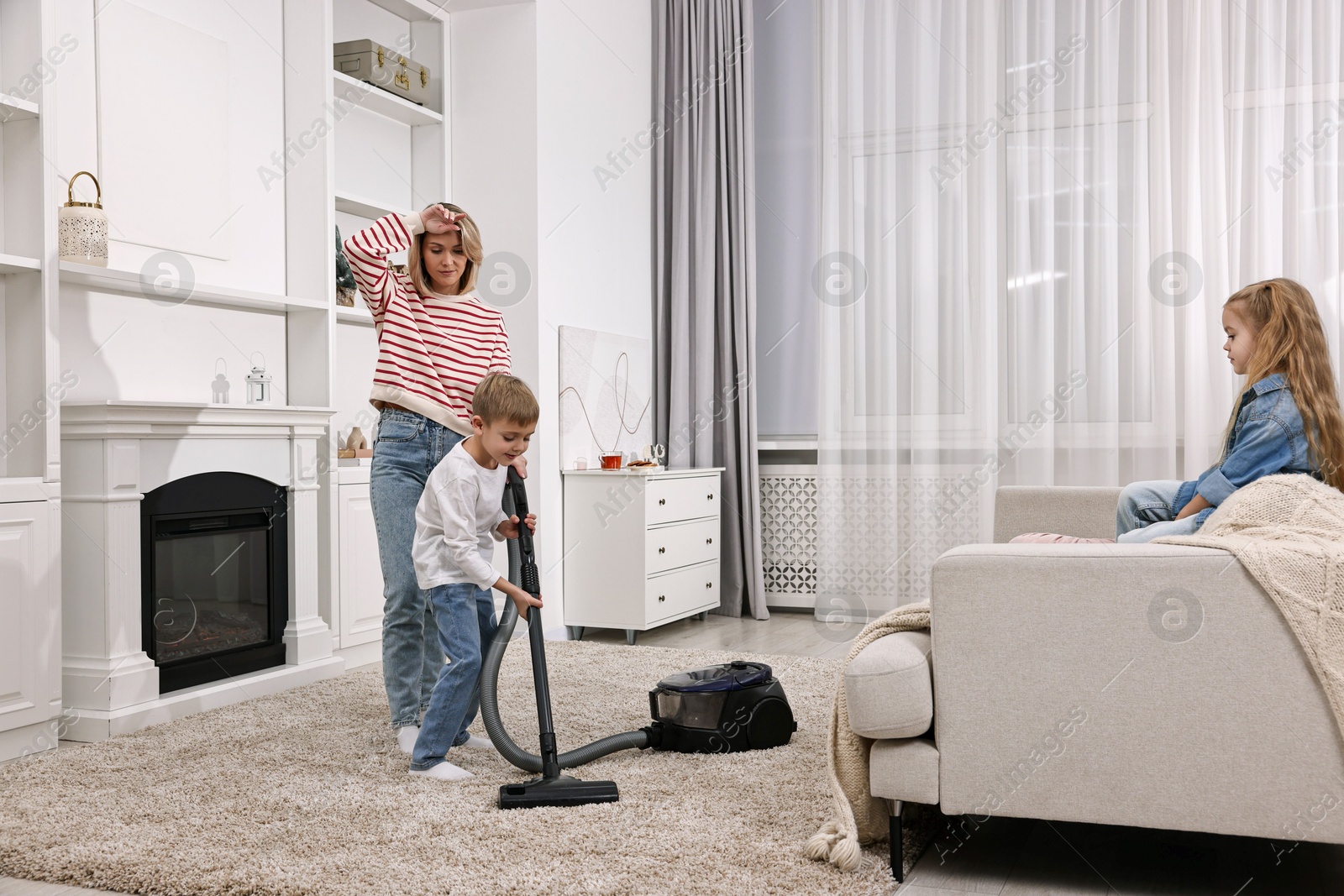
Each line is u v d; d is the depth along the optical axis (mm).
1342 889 1657
